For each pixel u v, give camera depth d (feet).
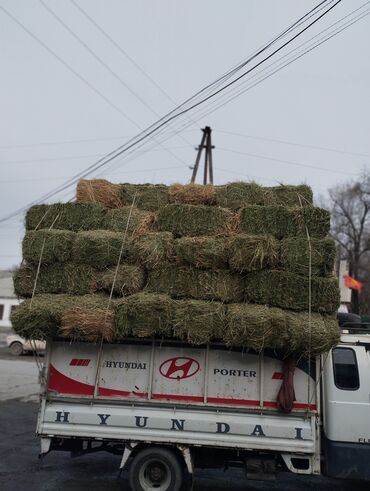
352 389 17.35
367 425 16.99
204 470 21.68
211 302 17.06
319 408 16.88
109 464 21.68
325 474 17.22
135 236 18.56
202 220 18.48
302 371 16.93
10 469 20.40
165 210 18.84
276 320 15.94
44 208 19.98
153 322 16.72
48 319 17.06
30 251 18.44
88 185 20.84
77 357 17.89
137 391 17.40
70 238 18.51
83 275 18.17
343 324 19.75
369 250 136.26
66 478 19.51
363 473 16.76
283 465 17.08
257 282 17.13
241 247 16.99
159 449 17.01
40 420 17.53
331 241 17.24
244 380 16.99
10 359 66.44
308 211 17.94
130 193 21.13
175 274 17.67
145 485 16.89
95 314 16.80
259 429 16.55
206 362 17.20
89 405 17.52
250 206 18.33
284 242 17.37
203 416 16.90
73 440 17.88
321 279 17.01
